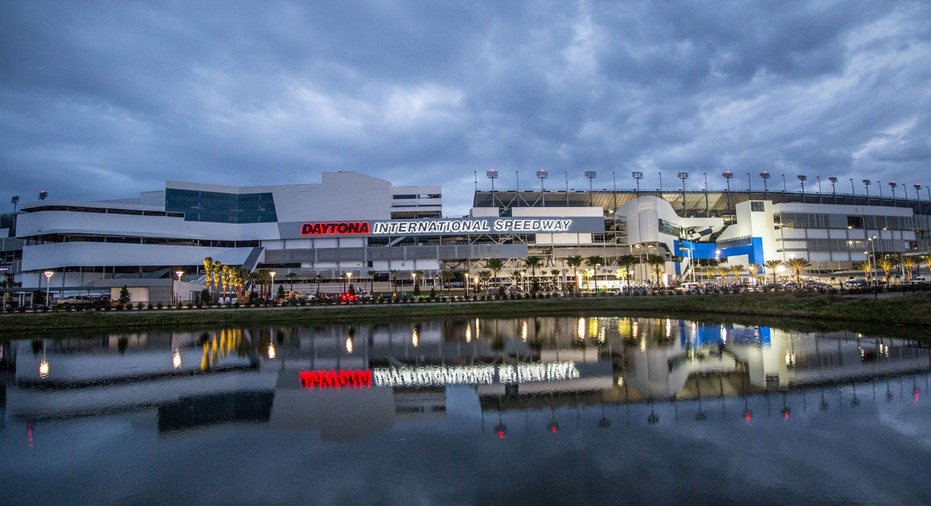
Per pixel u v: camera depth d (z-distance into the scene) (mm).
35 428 18719
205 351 38906
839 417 17781
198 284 97250
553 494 12266
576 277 110312
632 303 74938
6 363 34375
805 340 36406
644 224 124500
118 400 22938
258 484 13375
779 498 11797
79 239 108500
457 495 12375
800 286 86875
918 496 11734
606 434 16766
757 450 14875
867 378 23531
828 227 132000
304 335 49406
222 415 20172
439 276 123000
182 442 16969
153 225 117562
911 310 44156
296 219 128625
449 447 15930
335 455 15438
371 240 127438
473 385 24844
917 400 19641
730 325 49062
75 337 51125
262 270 109438
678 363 29094
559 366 29375
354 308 71688
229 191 128375
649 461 14266
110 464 15031
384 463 14688
